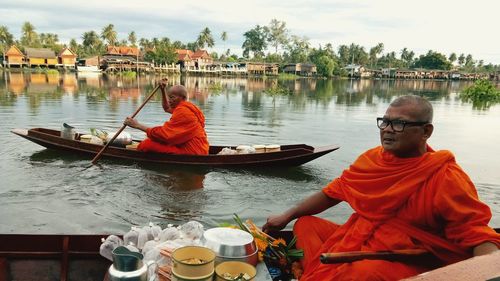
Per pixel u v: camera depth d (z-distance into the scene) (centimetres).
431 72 8519
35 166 671
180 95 720
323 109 1691
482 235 218
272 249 308
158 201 543
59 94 1908
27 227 452
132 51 6519
